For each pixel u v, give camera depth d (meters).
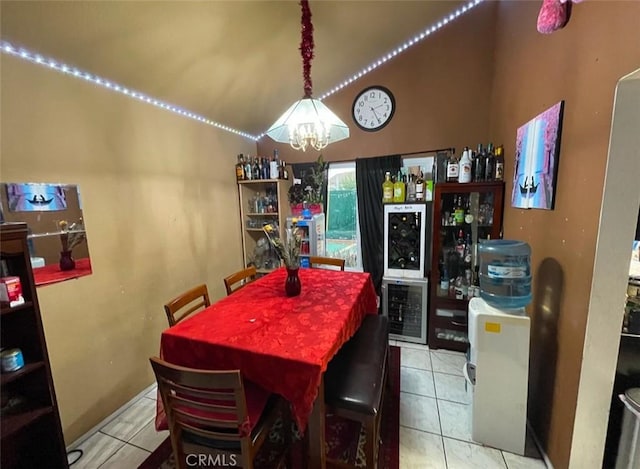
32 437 1.39
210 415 1.20
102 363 1.86
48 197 1.57
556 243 1.47
